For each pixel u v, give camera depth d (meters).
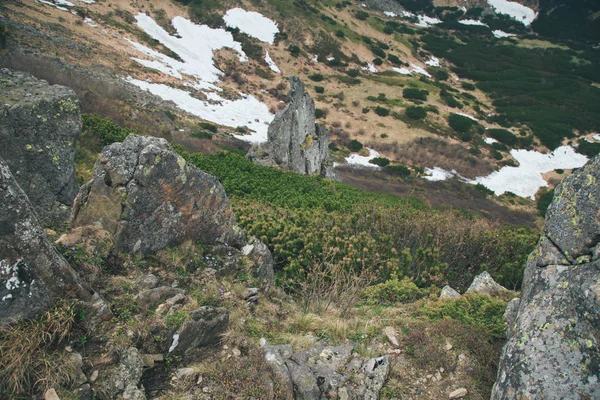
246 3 83.56
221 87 57.06
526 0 131.12
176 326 4.36
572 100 76.44
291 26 81.50
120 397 3.66
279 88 63.78
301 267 8.02
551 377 3.37
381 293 7.08
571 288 3.57
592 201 3.79
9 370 3.28
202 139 32.56
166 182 5.57
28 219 3.63
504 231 11.44
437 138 56.88
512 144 60.00
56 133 6.69
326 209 15.99
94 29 54.94
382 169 46.44
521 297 4.41
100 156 5.50
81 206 5.58
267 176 20.97
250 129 46.50
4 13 44.59
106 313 4.15
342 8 101.00
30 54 34.31
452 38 105.69
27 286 3.61
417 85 74.00
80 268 4.54
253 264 6.53
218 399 3.92
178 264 5.52
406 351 4.96
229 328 4.84
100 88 31.31
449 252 9.32
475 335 4.98
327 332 5.40
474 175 49.84
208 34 72.56
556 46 108.50
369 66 79.56
